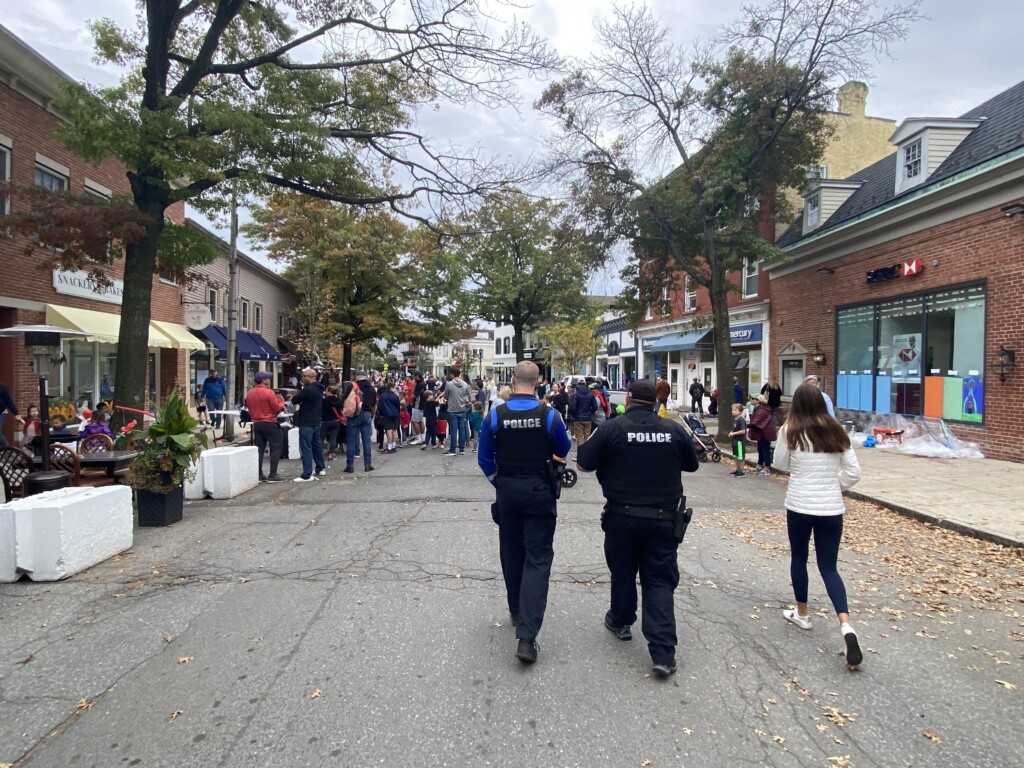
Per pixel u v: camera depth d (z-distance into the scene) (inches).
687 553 235.0
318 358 952.9
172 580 196.5
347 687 131.0
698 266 651.5
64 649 148.3
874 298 566.3
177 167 335.0
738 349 877.8
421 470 430.6
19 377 482.6
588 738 114.1
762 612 177.5
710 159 536.7
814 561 225.9
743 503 332.5
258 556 221.9
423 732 115.3
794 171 575.5
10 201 430.0
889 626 169.0
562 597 186.2
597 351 1438.2
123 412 368.8
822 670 142.7
